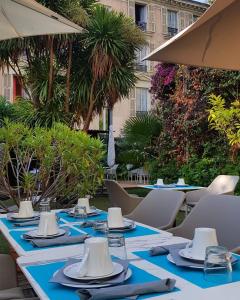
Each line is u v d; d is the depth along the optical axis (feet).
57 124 15.76
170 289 3.87
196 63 10.71
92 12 27.53
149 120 29.76
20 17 11.28
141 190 29.55
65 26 11.72
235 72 22.30
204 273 4.29
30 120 25.17
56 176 13.78
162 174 27.53
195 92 25.08
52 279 4.19
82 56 27.09
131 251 5.52
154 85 30.60
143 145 30.50
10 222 8.23
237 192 20.72
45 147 13.25
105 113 56.03
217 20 8.65
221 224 7.88
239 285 4.05
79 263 4.66
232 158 21.90
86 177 13.79
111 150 35.68
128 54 27.53
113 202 14.69
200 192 15.92
